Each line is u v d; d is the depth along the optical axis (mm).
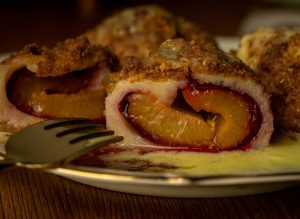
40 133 214
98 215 203
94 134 218
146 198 214
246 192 207
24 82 252
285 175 190
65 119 231
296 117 254
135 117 234
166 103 231
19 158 193
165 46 243
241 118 231
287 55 264
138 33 321
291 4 711
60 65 253
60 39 522
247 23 587
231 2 750
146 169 212
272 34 280
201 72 228
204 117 231
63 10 684
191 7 721
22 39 527
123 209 207
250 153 229
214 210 208
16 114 252
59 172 194
